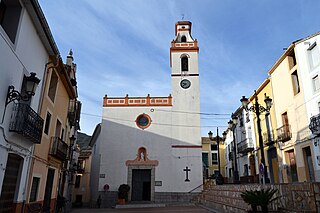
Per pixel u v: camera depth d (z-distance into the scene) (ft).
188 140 81.82
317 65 51.75
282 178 61.57
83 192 100.32
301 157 54.65
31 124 29.96
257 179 75.20
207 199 60.90
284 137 59.67
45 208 43.14
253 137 79.56
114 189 77.92
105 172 79.41
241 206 37.55
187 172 78.89
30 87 25.95
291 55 61.36
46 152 40.65
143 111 85.20
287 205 30.86
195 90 86.89
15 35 27.37
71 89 52.13
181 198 76.43
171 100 85.97
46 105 38.81
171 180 78.48
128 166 80.07
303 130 54.49
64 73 45.09
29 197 34.06
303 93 55.11
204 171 130.41
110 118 84.58
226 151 124.88
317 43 52.42
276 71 66.49
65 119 53.06
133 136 82.79
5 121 25.72
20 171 30.91
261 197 30.99
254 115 78.89
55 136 46.80
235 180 69.26
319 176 48.44
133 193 79.46
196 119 83.87
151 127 83.51
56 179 49.08
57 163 48.75
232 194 44.09
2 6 27.63
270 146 68.18
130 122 84.23
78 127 83.76
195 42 92.22
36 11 29.78
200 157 80.23
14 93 25.77
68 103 54.54
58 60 40.27
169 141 82.07
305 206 28.32
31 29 31.35
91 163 104.58
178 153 80.69
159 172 79.30
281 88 63.93
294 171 58.44
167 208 60.59
